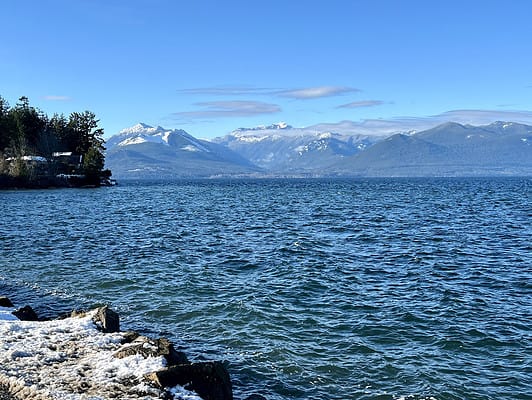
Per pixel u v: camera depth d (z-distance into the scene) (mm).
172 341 17359
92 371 12312
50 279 26328
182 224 52594
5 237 41250
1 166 129250
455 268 29219
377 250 35656
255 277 26688
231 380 14359
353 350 16438
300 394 13578
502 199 99062
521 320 19391
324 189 165000
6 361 12812
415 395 13406
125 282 25578
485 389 13750
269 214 65500
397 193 130125
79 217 59344
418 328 18484
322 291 23812
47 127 170500
